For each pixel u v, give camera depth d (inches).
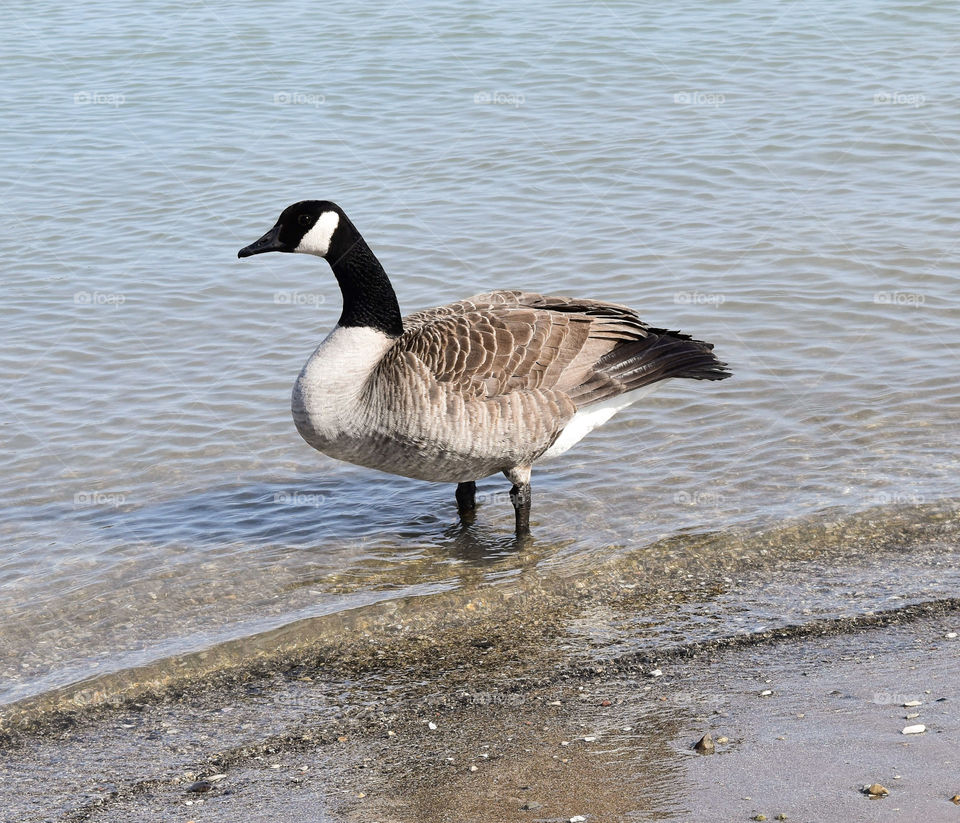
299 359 578.6
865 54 1066.7
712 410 513.0
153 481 475.5
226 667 350.9
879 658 329.7
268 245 419.8
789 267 655.1
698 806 263.3
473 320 414.9
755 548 405.1
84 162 873.5
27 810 283.3
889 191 761.0
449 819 265.6
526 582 392.8
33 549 425.1
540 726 307.3
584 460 480.7
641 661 340.2
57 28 1264.8
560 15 1248.8
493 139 893.2
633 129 901.8
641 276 653.3
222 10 1323.8
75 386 553.3
